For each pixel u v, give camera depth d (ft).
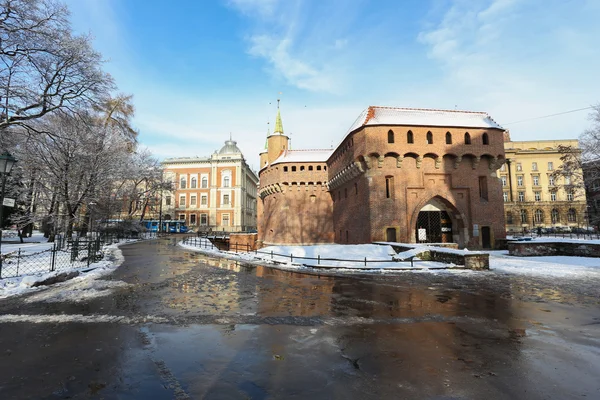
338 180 118.21
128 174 131.85
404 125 92.68
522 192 235.81
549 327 22.67
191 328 22.36
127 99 130.31
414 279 44.06
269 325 23.11
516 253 73.00
